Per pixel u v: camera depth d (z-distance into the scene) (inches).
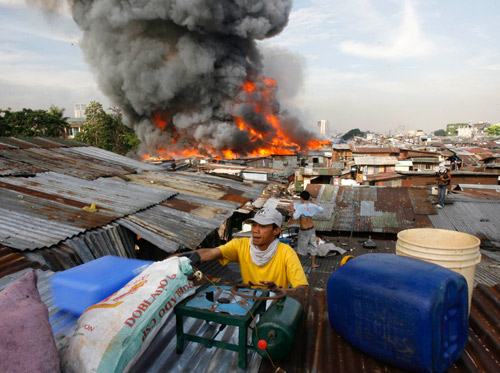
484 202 526.9
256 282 102.7
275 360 72.1
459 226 460.8
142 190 280.4
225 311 71.1
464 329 66.1
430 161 1573.6
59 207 211.6
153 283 68.0
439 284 59.3
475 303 97.2
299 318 74.2
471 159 1739.7
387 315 61.9
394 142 2790.4
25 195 220.7
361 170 1551.4
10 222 179.2
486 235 434.6
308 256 358.9
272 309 73.9
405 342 60.0
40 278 117.6
